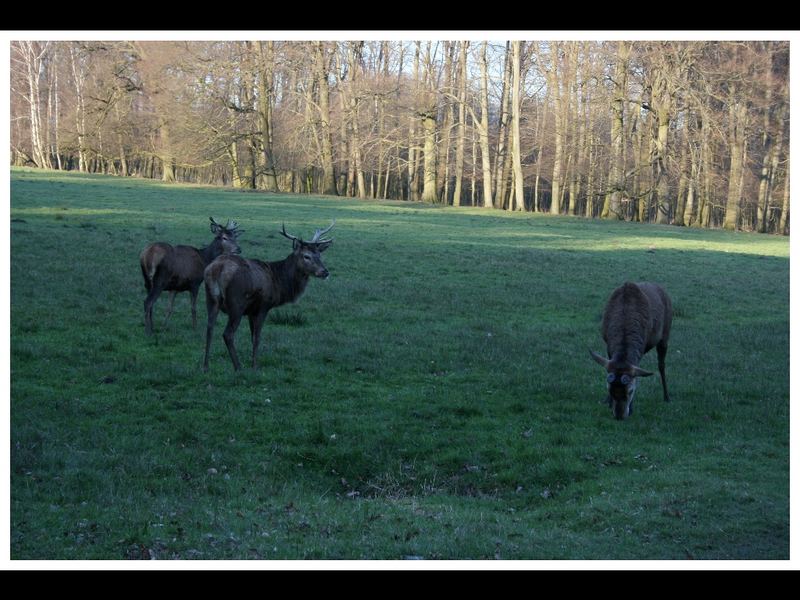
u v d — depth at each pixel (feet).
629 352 38.75
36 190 135.95
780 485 32.40
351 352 48.34
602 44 184.14
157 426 35.81
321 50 197.57
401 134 210.18
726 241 143.43
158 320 53.31
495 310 65.36
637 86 194.90
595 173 200.85
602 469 34.12
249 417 37.47
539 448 35.63
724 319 68.54
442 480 33.30
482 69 192.75
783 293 84.17
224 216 118.93
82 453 32.04
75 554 23.86
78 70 237.66
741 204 217.56
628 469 34.24
